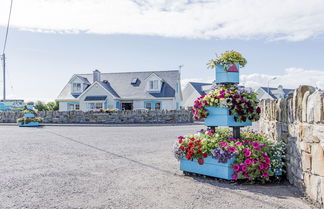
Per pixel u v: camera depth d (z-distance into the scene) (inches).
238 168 169.0
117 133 512.7
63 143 362.9
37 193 149.4
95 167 215.3
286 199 138.0
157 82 1126.4
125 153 281.6
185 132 530.9
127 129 617.0
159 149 309.1
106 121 876.0
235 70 203.2
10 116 956.0
